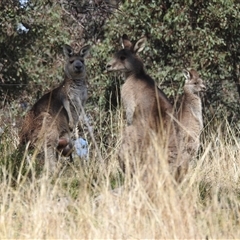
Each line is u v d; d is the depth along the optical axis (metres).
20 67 50.72
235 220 20.62
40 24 51.53
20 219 20.34
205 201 23.48
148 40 49.50
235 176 28.23
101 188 22.17
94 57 49.56
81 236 18.89
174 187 21.14
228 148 30.89
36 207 19.75
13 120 46.53
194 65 48.19
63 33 52.62
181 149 24.50
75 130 33.97
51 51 52.47
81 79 36.44
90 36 56.44
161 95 29.44
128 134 26.14
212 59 48.19
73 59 36.28
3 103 46.19
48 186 21.31
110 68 31.27
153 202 20.22
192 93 31.62
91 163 26.73
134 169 24.00
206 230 19.12
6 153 28.02
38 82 51.72
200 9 48.56
